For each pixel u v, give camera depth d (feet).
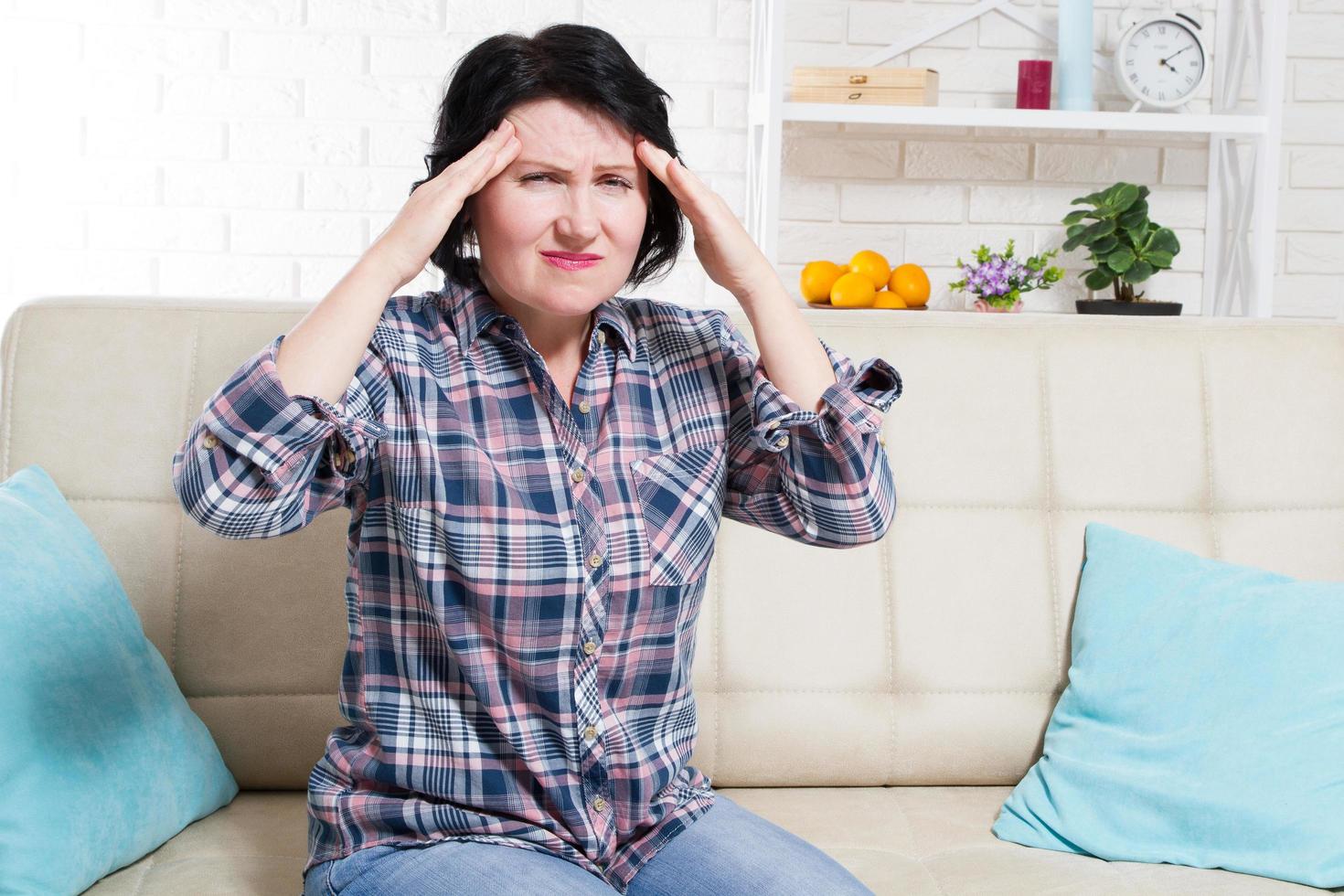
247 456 3.16
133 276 9.00
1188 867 4.16
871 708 4.89
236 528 3.26
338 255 9.08
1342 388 5.21
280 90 8.94
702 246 3.70
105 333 4.79
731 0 9.05
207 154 8.95
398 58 8.96
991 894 3.93
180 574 4.66
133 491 4.68
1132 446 5.11
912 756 4.89
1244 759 4.21
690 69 9.11
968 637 4.94
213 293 9.06
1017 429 5.08
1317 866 3.98
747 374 3.86
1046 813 4.43
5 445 4.67
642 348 3.76
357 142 9.01
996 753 4.91
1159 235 8.43
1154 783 4.29
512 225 3.36
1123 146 9.36
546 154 3.33
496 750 3.43
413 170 9.04
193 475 3.23
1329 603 4.50
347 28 8.93
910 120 8.25
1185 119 8.42
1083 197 9.36
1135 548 4.89
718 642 4.85
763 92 8.71
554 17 9.02
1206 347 5.23
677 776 3.77
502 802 3.41
